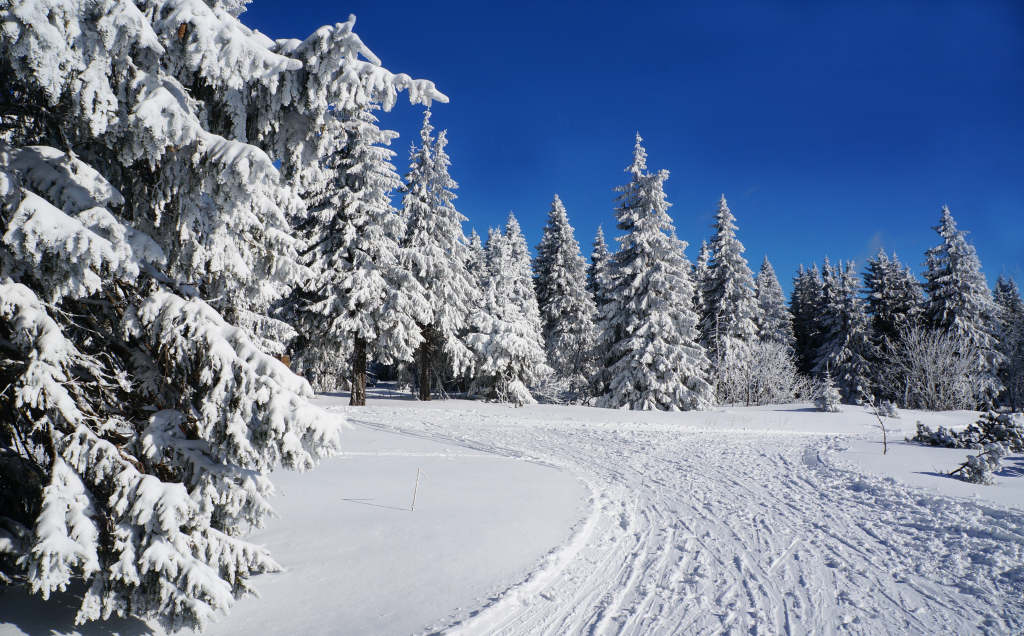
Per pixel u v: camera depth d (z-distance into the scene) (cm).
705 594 514
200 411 435
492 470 1091
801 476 1122
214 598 373
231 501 434
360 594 491
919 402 3356
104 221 365
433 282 2670
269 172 395
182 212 441
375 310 2250
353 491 870
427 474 1027
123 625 412
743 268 3697
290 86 427
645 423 2147
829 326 4519
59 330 361
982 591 512
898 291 4428
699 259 4562
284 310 2272
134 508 361
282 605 468
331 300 2181
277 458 419
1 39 315
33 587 325
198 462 412
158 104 372
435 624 436
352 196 2197
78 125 393
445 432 1725
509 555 599
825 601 498
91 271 361
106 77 359
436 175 2723
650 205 2759
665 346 2598
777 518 789
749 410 2667
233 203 434
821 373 4159
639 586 534
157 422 416
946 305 3678
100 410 413
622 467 1213
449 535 658
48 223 331
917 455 1316
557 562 588
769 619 461
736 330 3628
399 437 1557
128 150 387
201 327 414
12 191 339
